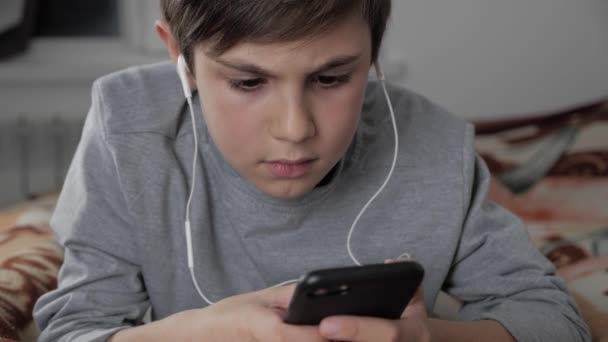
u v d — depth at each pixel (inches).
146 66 41.0
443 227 38.7
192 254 37.5
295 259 38.1
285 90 28.6
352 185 38.4
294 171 30.5
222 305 31.8
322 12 26.9
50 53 95.9
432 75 95.9
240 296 32.2
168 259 38.4
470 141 40.3
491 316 36.3
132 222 37.4
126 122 38.0
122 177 37.1
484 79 96.3
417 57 95.3
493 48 95.7
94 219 37.3
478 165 40.9
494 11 94.7
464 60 95.8
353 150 38.6
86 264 37.1
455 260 39.8
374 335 26.9
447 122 40.8
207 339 30.8
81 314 36.0
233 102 29.8
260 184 31.8
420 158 39.3
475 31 95.1
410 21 94.2
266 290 32.0
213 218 38.7
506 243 38.6
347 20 28.0
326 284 24.7
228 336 30.3
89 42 99.1
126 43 99.3
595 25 95.2
